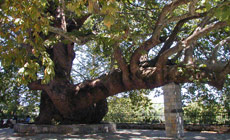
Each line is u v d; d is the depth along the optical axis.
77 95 12.26
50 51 13.78
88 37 8.96
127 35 8.61
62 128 11.94
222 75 8.92
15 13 6.49
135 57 9.91
